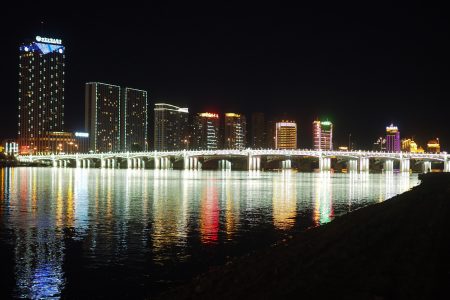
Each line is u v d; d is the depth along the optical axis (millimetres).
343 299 20344
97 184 173125
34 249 49031
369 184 185875
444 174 153125
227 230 61812
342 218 51062
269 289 24219
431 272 22500
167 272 39562
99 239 54812
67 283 36656
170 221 70812
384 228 35719
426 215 41000
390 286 21078
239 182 196625
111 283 36625
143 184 175250
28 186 158000
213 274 31641
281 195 125188
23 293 34375
